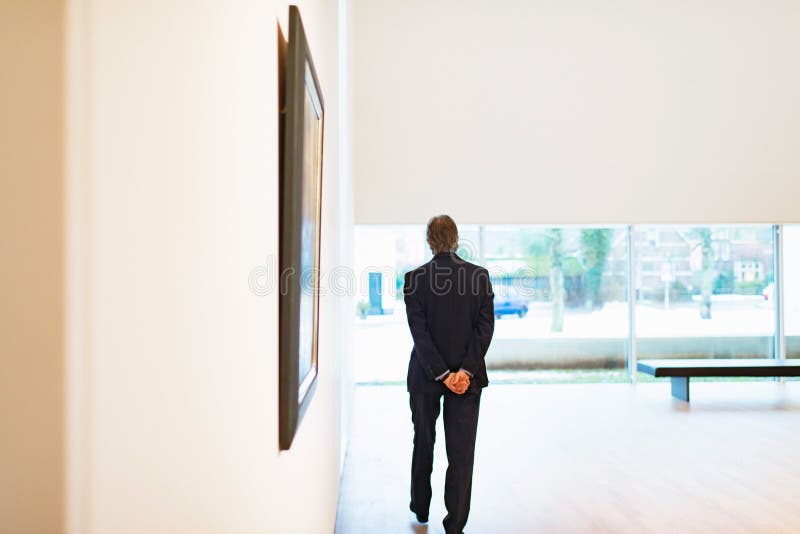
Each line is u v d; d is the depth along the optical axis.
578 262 8.08
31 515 0.43
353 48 7.45
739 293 8.20
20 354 0.42
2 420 0.42
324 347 2.64
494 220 7.73
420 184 7.68
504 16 7.72
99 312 0.48
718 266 8.18
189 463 0.69
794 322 8.23
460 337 2.99
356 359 7.98
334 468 3.37
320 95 2.12
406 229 7.96
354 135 7.50
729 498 3.82
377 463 4.64
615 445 5.03
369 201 7.66
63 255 0.43
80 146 0.45
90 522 0.47
